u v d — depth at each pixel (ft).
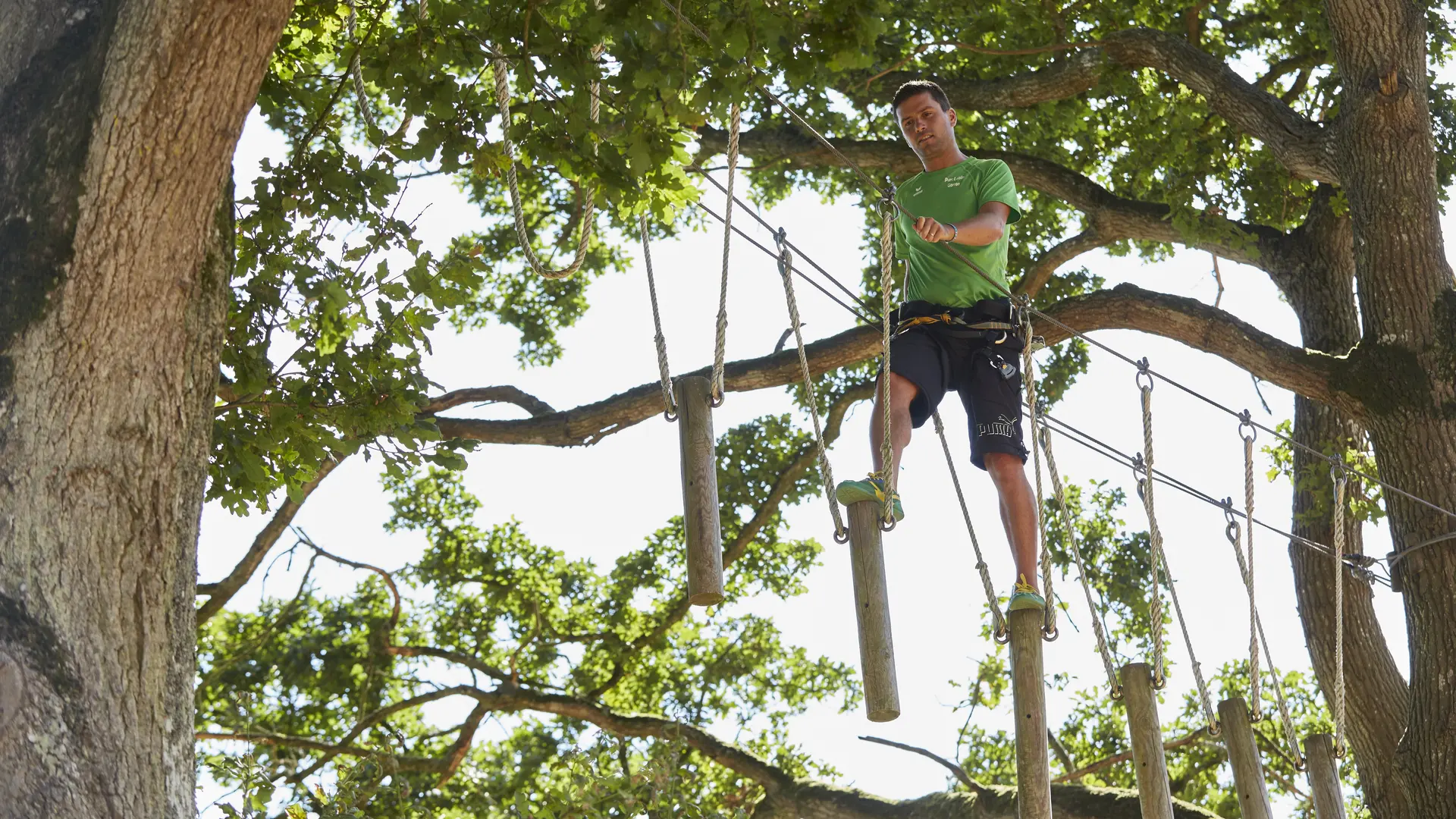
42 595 19.31
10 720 18.60
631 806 44.16
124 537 20.20
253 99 21.33
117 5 21.06
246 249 33.71
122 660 19.77
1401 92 51.96
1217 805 82.23
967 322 30.58
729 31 27.58
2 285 20.18
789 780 64.54
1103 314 55.77
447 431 59.26
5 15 21.94
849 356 57.26
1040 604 28.25
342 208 33.81
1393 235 51.78
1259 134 57.77
